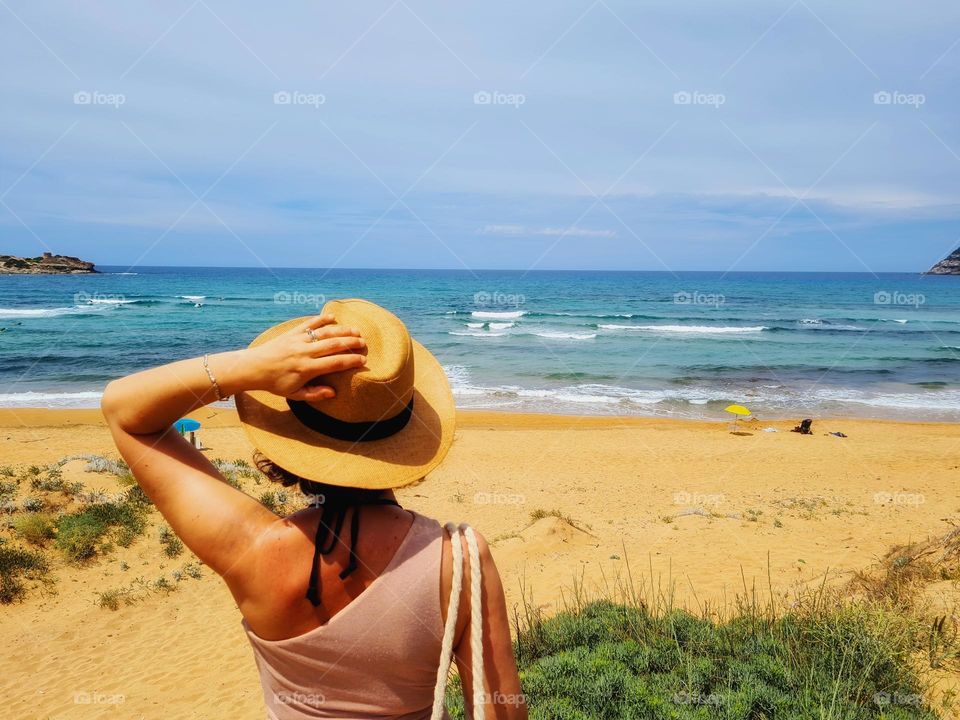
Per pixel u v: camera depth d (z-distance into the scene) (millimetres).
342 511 1133
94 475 13125
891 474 18891
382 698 1139
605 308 79062
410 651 1121
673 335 55250
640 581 9195
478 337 52938
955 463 20312
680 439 24391
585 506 15484
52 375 35375
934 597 6711
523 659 5496
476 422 27406
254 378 1098
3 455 17391
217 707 7195
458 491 17000
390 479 1122
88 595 9836
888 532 11367
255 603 1114
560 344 49500
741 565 9625
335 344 1113
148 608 9641
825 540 11055
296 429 1183
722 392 34312
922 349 49094
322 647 1107
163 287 107938
